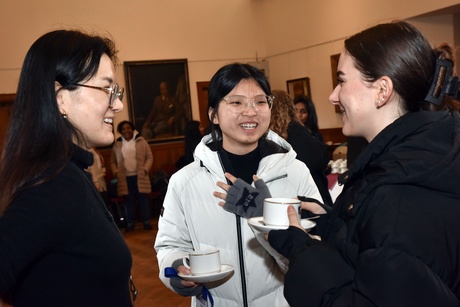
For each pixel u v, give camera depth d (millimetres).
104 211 1304
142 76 10664
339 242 1174
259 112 1875
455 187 1041
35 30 9648
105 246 1223
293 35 10977
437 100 1187
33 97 1211
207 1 11312
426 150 1084
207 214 1877
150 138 10797
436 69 1185
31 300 1155
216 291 1842
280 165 1905
